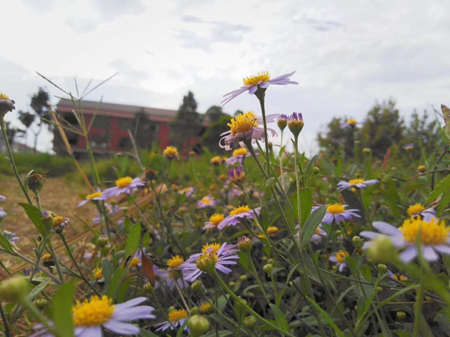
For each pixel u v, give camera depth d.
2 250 1.42
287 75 1.55
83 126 3.27
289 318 1.74
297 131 1.58
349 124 4.70
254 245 2.92
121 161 3.73
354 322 1.68
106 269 1.47
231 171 1.75
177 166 6.89
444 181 1.39
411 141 5.28
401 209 2.53
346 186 2.32
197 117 47.47
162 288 2.30
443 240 0.83
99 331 0.87
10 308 1.43
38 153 14.45
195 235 3.00
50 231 1.47
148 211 3.52
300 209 1.36
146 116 41.06
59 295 0.68
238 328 1.35
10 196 5.89
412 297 1.73
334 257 2.30
